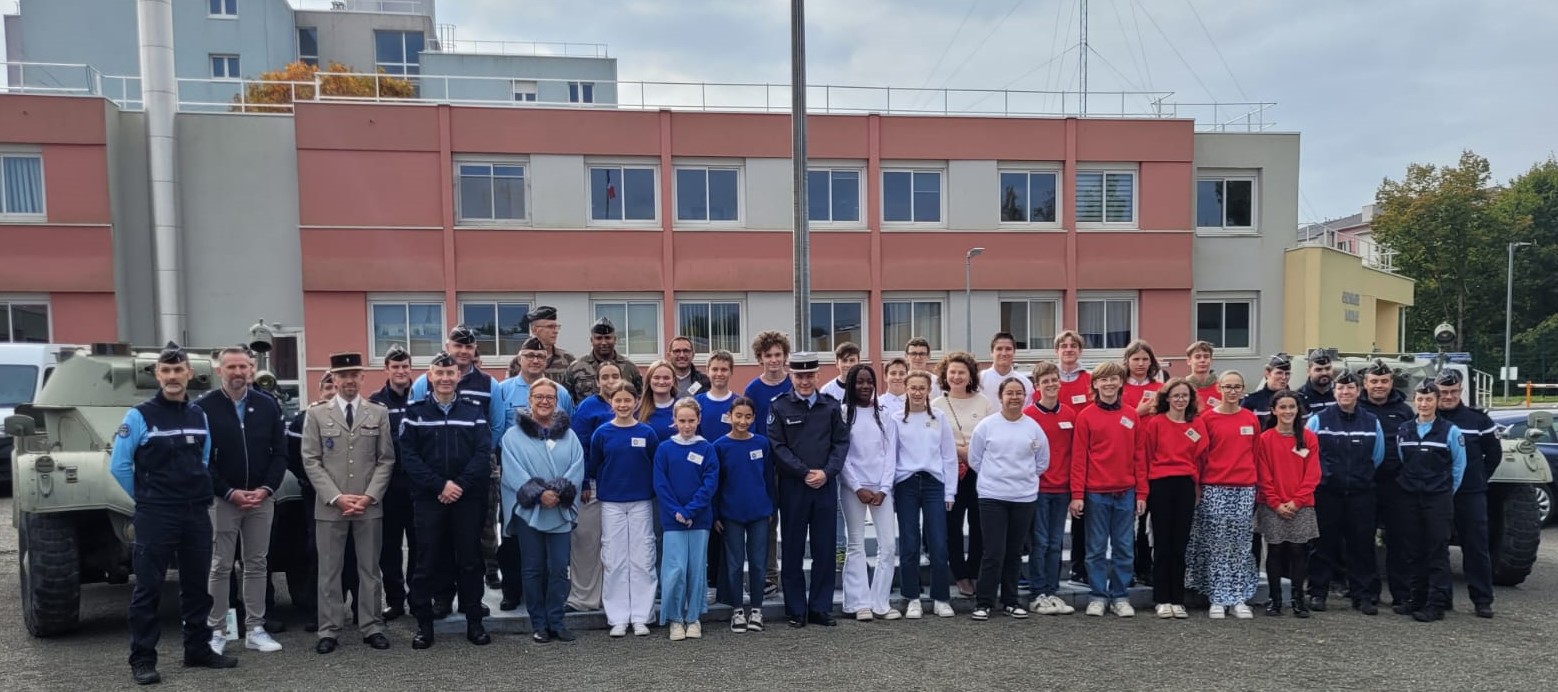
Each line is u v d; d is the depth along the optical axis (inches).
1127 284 775.7
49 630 231.0
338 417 228.8
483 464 228.8
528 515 228.4
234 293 686.5
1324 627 248.1
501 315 708.7
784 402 248.2
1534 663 217.8
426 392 234.5
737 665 215.2
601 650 226.8
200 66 1347.2
